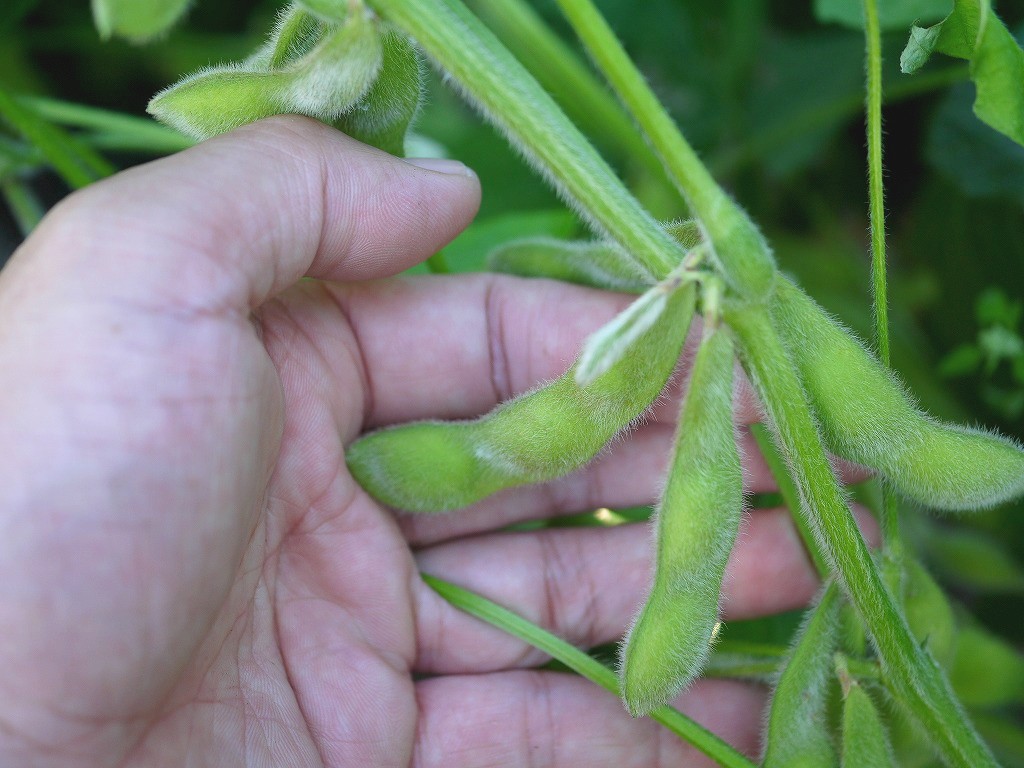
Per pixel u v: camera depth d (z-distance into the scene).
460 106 0.38
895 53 0.34
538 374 0.25
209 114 0.20
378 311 0.24
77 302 0.18
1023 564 0.32
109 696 0.17
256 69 0.20
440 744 0.24
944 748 0.20
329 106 0.19
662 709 0.21
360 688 0.23
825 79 0.36
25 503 0.17
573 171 0.18
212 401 0.18
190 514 0.18
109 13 0.16
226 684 0.21
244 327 0.19
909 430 0.19
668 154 0.17
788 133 0.34
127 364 0.17
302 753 0.22
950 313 0.35
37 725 0.17
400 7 0.18
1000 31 0.19
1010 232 0.33
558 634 0.25
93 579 0.17
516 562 0.25
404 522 0.25
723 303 0.18
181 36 0.40
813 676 0.21
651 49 0.38
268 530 0.22
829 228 0.38
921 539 0.32
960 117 0.32
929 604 0.23
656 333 0.18
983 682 0.27
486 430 0.21
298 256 0.20
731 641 0.25
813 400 0.19
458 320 0.24
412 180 0.21
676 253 0.18
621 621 0.25
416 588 0.24
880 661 0.20
